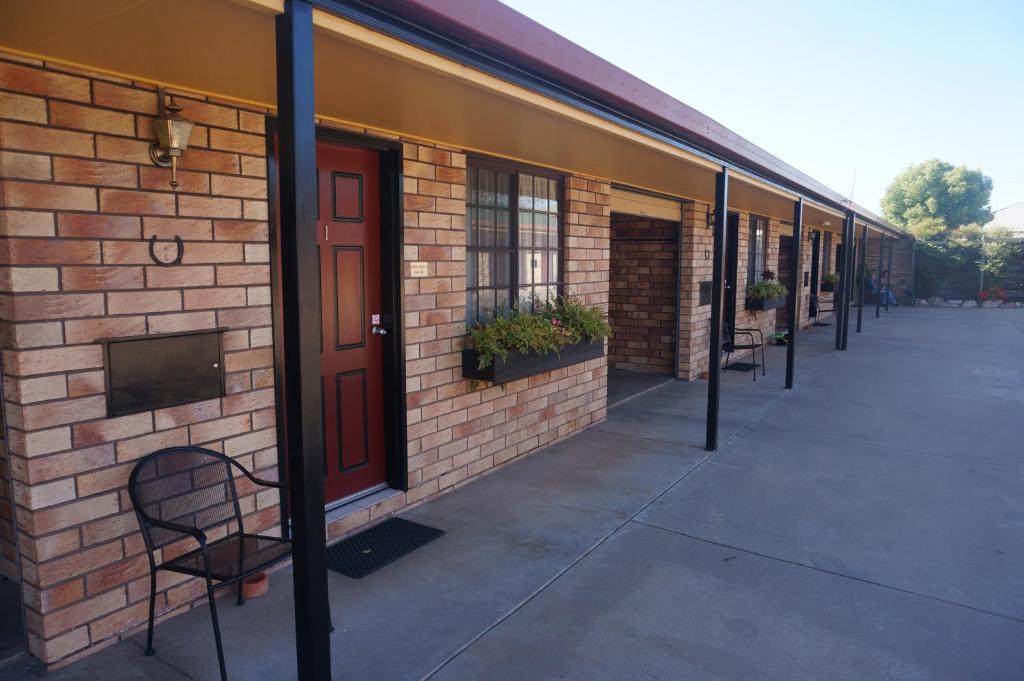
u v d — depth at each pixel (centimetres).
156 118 276
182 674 263
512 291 534
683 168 536
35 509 254
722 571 355
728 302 1013
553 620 306
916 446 587
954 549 383
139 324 280
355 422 414
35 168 246
